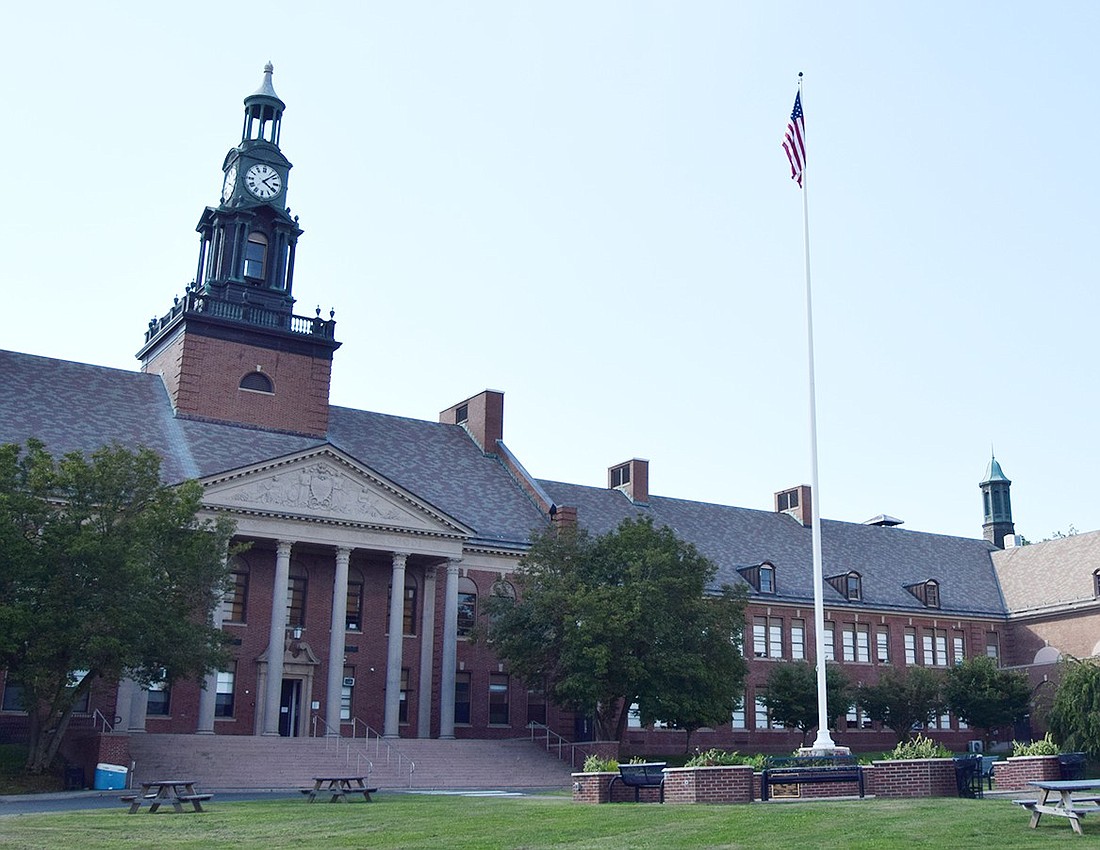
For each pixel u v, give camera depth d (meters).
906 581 93.62
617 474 90.56
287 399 70.25
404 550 65.31
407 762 56.12
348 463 64.06
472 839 21.67
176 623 45.84
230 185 73.44
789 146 42.28
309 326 72.12
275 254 72.62
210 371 68.12
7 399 62.59
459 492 75.06
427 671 66.62
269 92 74.75
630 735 74.00
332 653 62.06
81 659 43.78
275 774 51.59
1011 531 105.62
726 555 86.56
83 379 66.94
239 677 61.50
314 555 65.69
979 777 31.66
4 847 21.25
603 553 63.22
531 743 63.12
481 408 82.56
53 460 55.53
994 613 93.88
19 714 54.00
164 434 64.88
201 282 72.56
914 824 22.17
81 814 29.58
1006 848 18.83
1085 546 93.38
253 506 60.75
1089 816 23.14
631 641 58.94
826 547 93.56
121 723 55.00
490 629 63.94
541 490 77.12
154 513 47.19
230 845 21.33
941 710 80.38
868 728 84.56
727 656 61.56
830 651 86.06
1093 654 86.06
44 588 43.97
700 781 28.77
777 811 25.06
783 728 81.81
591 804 29.64
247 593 62.88
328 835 22.98
